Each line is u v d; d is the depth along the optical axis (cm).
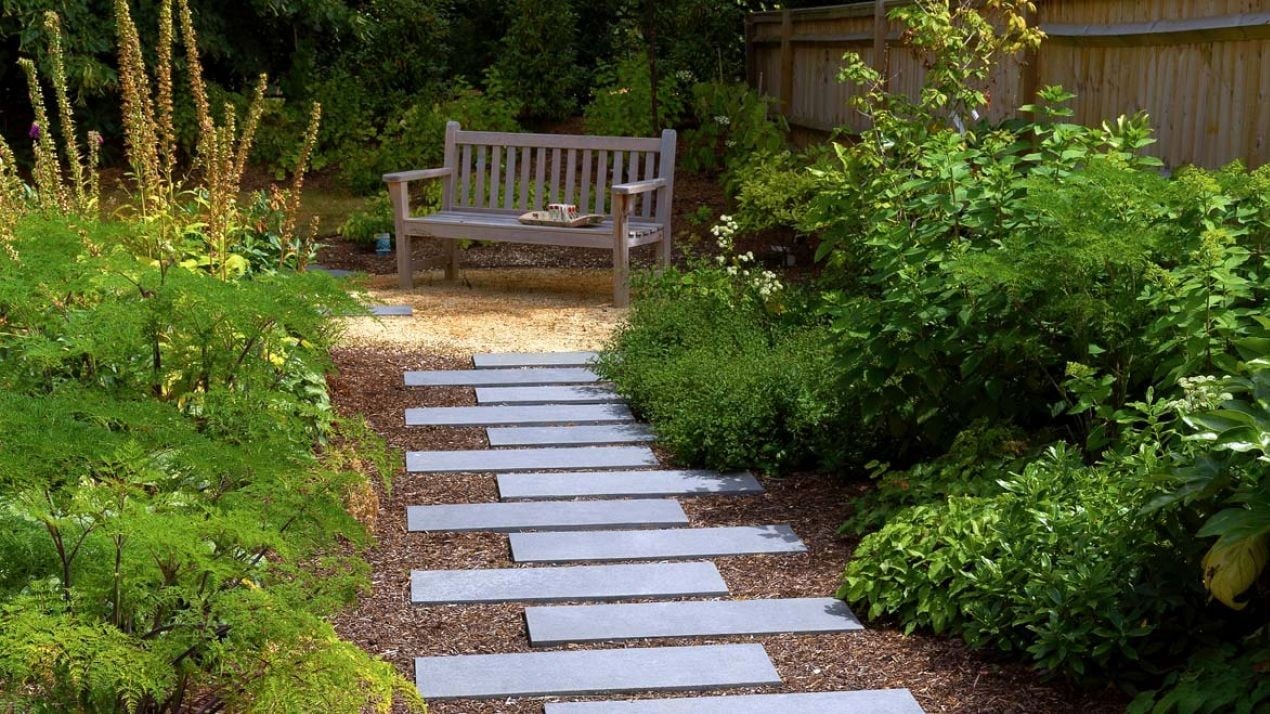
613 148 932
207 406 314
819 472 546
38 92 539
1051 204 455
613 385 673
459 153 1007
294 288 353
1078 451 452
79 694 242
